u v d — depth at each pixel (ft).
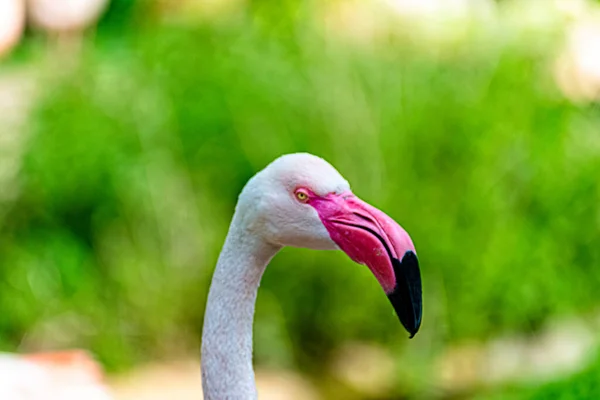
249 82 29.84
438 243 28.40
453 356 28.40
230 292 10.85
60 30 44.14
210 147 29.81
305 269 28.37
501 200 29.12
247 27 32.14
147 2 45.01
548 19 31.22
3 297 29.40
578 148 30.30
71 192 30.45
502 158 29.35
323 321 28.71
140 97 30.68
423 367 27.43
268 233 10.64
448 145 28.99
